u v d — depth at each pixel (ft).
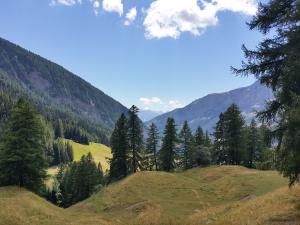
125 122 139.74
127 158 140.56
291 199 40.09
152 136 160.97
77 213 75.25
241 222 35.32
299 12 27.07
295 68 27.94
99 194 101.76
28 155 83.82
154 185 101.35
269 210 36.47
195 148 153.28
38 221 51.13
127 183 105.60
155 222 51.19
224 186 90.79
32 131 88.63
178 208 70.18
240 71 35.35
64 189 224.74
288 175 32.78
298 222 27.14
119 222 56.13
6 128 88.58
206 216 50.37
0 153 84.58
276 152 33.58
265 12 33.30
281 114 30.04
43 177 93.20
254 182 87.10
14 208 54.29
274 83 33.99
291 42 29.07
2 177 83.20
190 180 110.01
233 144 140.67
